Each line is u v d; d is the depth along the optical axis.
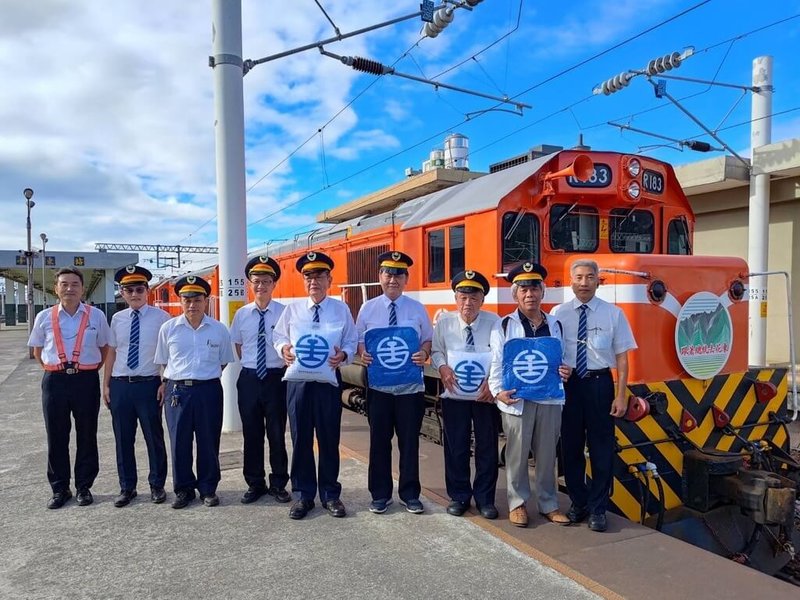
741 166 13.51
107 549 4.18
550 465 4.52
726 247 15.63
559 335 4.41
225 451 6.78
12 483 5.78
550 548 4.09
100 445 7.30
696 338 5.37
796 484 5.18
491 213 6.10
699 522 4.98
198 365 5.02
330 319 4.90
